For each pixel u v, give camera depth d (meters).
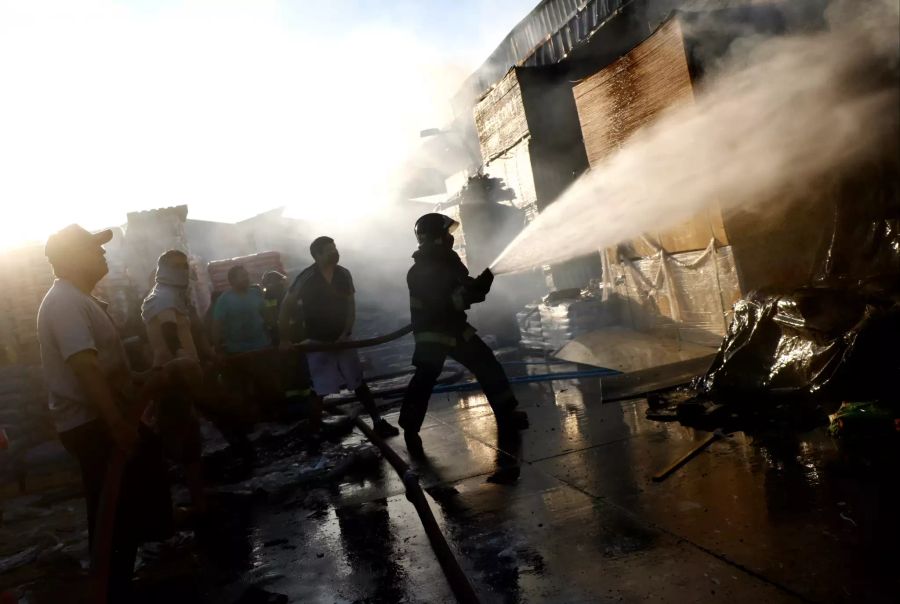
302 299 5.65
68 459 5.59
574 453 4.11
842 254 5.10
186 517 4.06
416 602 2.54
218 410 5.53
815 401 4.01
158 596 3.02
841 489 2.83
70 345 2.80
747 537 2.56
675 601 2.21
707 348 6.44
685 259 6.64
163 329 4.13
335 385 5.75
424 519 3.24
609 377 6.25
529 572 2.61
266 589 2.88
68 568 3.57
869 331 3.90
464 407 6.34
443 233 5.01
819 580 2.16
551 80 10.05
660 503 3.05
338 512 3.79
